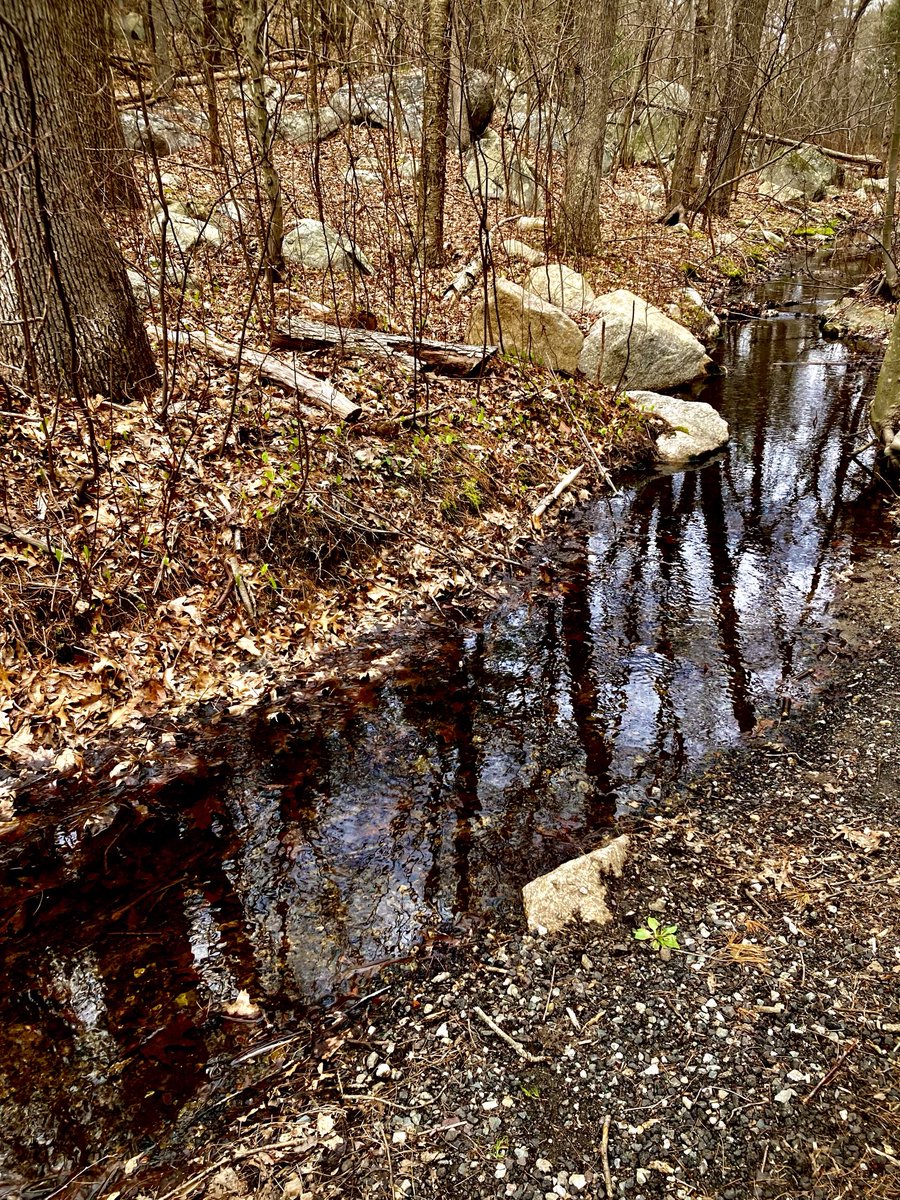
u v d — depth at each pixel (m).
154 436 6.31
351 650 5.71
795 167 24.36
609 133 20.84
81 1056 2.99
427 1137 2.63
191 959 3.38
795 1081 2.76
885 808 4.04
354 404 7.22
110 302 6.49
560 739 4.75
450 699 5.18
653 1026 2.98
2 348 6.24
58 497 5.54
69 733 4.70
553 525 7.58
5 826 4.14
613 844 3.81
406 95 16.56
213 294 9.10
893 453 8.21
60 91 5.85
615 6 13.13
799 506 7.73
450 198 15.95
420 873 3.80
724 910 3.49
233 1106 2.78
